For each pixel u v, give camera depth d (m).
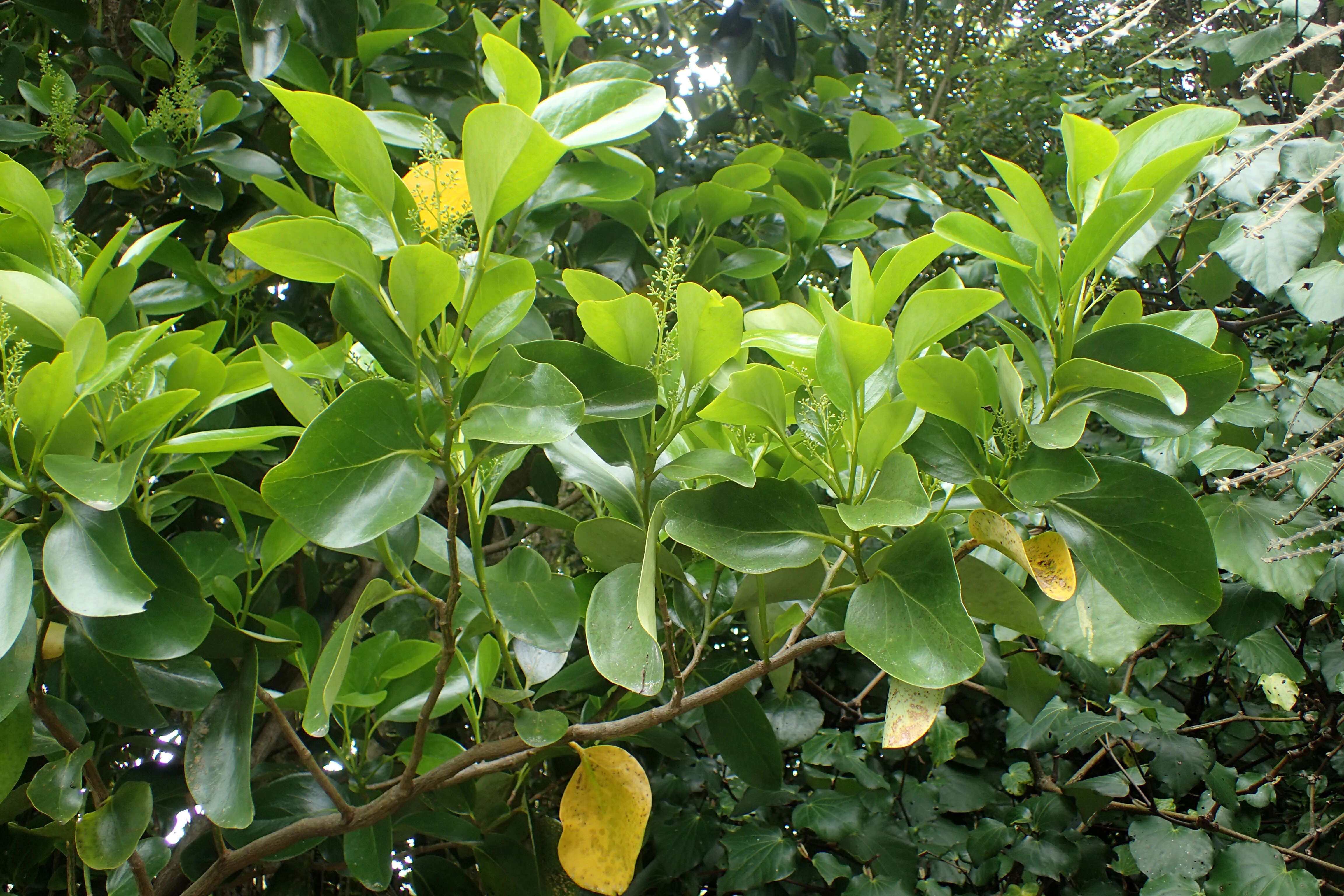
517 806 1.59
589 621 0.98
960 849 2.18
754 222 2.44
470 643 1.35
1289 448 1.67
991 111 3.84
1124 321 1.04
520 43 2.45
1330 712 1.91
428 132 1.02
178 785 1.41
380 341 0.87
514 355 0.88
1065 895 1.97
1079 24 3.95
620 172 1.44
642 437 1.08
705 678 1.47
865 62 3.35
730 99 3.62
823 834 1.89
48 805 1.01
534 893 1.44
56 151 1.91
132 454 0.93
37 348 1.05
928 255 1.01
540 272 1.69
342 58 1.90
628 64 1.54
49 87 1.90
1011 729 2.04
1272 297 1.42
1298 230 1.44
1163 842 1.80
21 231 1.10
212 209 1.98
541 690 1.39
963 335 2.74
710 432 1.22
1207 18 1.64
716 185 1.91
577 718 2.03
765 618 1.01
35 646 0.95
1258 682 2.29
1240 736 2.29
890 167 2.39
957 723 2.17
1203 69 2.36
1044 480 0.94
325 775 1.05
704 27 3.08
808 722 1.83
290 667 1.93
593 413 0.98
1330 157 1.46
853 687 2.36
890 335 0.88
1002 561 1.40
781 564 0.94
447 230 0.95
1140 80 2.80
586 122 1.01
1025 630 1.03
